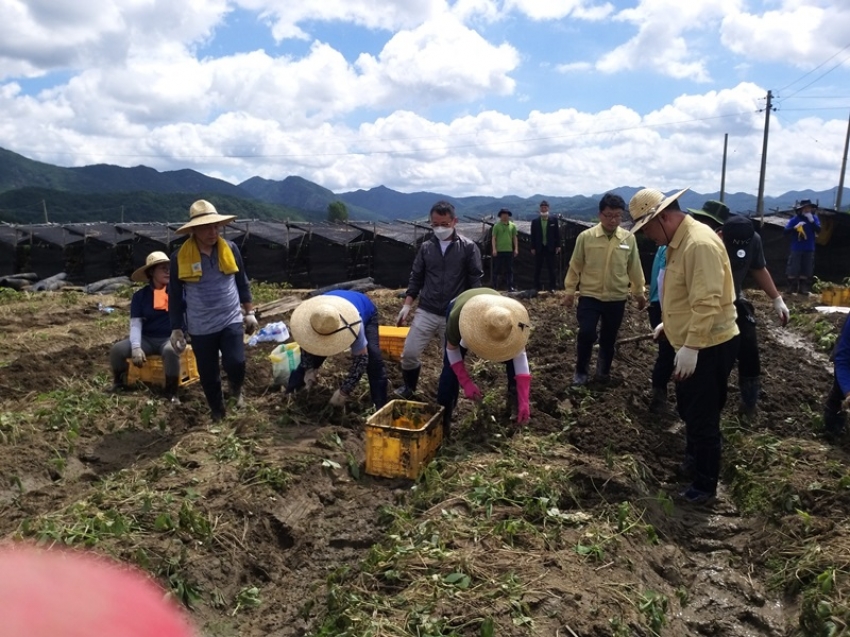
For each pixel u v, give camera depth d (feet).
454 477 16.78
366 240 75.61
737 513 16.57
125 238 82.17
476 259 22.33
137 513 14.79
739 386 23.67
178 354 22.40
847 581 12.53
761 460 18.15
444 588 11.84
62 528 13.93
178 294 21.08
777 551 14.48
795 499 15.67
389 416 20.03
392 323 41.52
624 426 20.33
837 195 108.88
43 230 85.46
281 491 16.74
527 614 11.21
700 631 12.52
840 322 35.76
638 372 27.37
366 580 12.88
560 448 18.75
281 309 44.52
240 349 21.83
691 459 18.25
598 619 11.23
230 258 21.13
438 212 21.89
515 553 13.03
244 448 18.86
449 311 19.43
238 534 14.93
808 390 24.59
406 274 74.13
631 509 15.15
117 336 39.27
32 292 61.52
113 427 22.03
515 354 18.81
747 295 51.44
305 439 20.20
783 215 67.51
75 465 19.69
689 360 15.38
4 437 19.95
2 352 33.68
